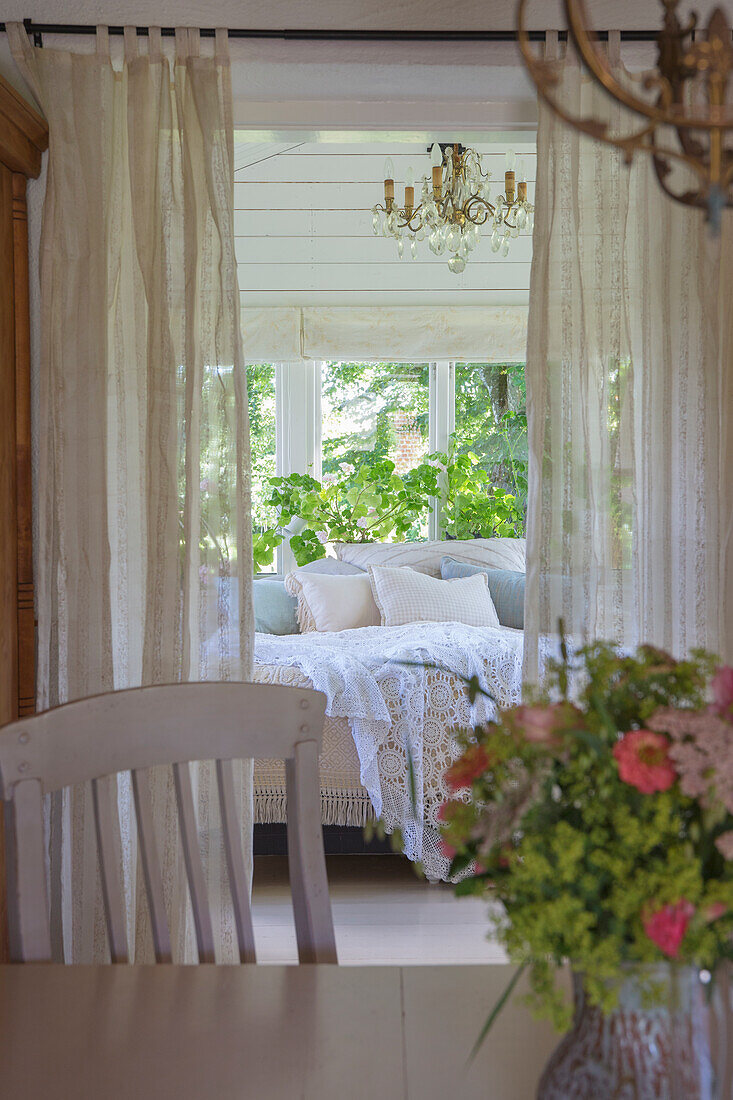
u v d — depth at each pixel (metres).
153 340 2.50
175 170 2.52
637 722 0.91
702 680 0.93
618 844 0.81
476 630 4.44
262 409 6.08
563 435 2.58
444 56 2.54
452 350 5.98
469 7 2.50
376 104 2.71
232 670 2.55
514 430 6.15
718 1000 0.77
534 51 2.54
